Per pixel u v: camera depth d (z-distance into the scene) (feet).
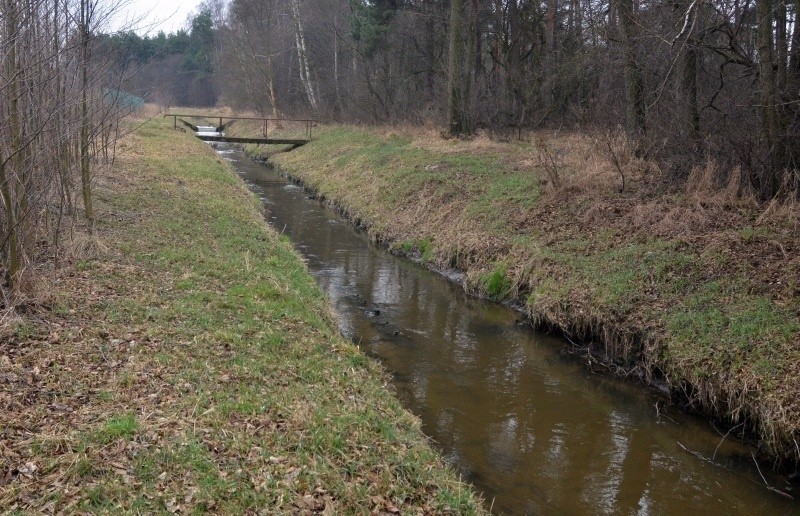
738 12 43.88
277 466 16.72
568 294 35.58
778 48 39.50
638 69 50.37
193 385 20.51
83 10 30.66
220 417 18.67
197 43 244.01
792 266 31.12
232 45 170.50
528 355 32.76
